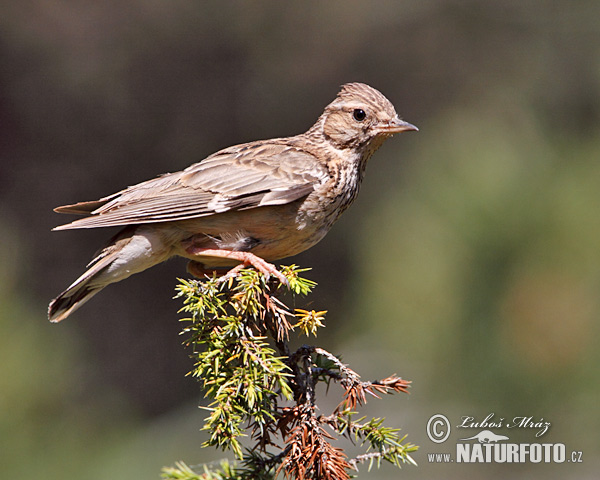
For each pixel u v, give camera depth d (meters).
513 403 11.12
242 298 6.79
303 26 18.83
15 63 18.52
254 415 6.33
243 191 8.40
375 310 12.24
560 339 10.88
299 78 18.86
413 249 11.94
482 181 11.61
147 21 18.55
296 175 8.65
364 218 17.33
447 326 11.42
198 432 14.05
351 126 9.15
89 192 18.80
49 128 18.72
